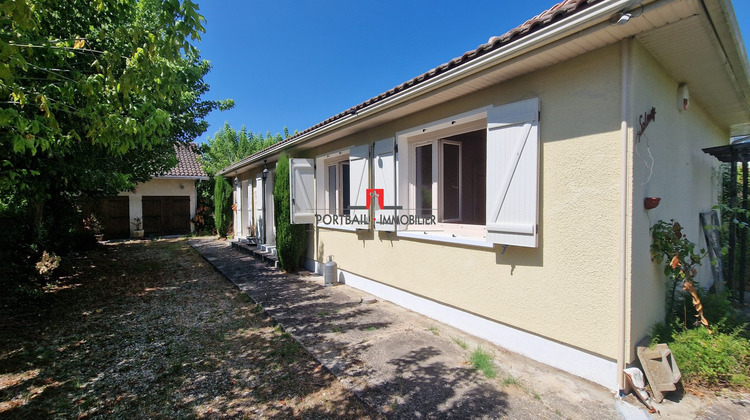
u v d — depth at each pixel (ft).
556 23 8.74
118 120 11.40
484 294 13.05
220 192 52.31
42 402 9.49
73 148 16.75
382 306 17.80
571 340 10.34
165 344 13.39
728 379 9.36
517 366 11.02
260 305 17.99
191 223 57.36
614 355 9.36
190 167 58.65
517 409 8.64
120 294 20.95
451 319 14.69
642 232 9.65
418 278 16.31
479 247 13.16
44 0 10.26
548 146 10.84
